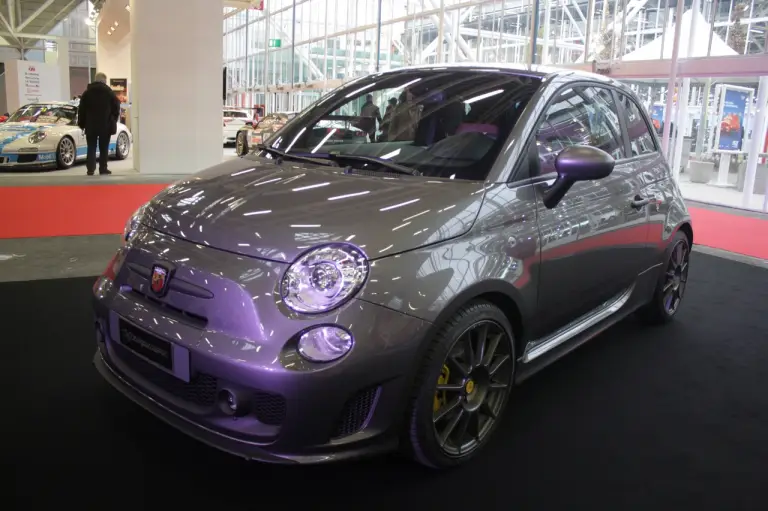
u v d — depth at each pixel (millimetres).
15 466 2055
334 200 2043
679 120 10953
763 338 3645
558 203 2449
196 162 11102
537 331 2486
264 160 2582
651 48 11109
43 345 3049
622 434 2486
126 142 13352
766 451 2416
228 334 1777
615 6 12250
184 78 10734
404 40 21453
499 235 2139
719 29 9766
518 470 2191
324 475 2102
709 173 12047
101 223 6148
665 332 3695
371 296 1776
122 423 2363
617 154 3068
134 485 1991
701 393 2893
